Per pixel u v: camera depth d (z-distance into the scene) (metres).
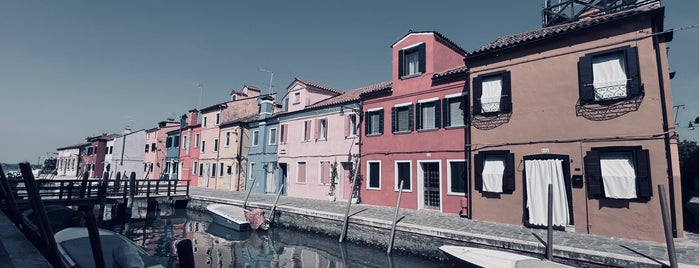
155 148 45.22
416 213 15.23
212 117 35.84
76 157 57.25
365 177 19.52
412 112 17.59
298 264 11.55
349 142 21.02
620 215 10.32
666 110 10.16
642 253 8.34
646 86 10.34
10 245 5.44
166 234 16.61
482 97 14.09
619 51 10.92
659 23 10.93
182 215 22.78
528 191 12.17
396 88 18.58
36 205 5.55
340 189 21.34
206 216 22.36
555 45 12.30
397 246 12.33
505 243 9.88
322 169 22.84
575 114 11.57
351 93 24.77
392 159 18.19
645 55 10.48
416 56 18.22
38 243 6.75
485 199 13.38
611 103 10.89
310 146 23.98
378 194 18.59
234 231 17.05
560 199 11.48
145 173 46.22
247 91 36.09
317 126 23.61
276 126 27.77
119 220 20.72
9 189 7.70
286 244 14.33
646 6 11.31
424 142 16.83
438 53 17.44
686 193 16.17
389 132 18.59
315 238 15.23
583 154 11.25
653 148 10.03
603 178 10.69
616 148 10.54
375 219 13.41
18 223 7.59
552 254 8.98
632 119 10.46
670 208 9.70
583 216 11.00
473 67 14.55
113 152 46.62
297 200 21.38
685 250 8.57
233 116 34.38
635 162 10.21
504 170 12.97
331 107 22.64
